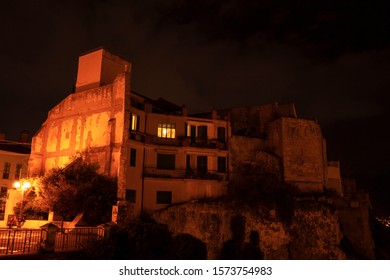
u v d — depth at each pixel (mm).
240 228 38125
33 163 40531
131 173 37656
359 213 48125
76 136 38344
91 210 30188
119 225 20391
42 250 17703
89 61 40719
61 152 39312
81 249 18172
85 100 38719
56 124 41000
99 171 34562
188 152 41844
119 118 34875
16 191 36188
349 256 44188
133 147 38375
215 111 45594
